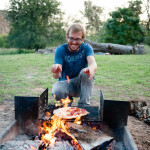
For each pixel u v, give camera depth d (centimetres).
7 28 4797
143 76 700
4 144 163
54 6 3094
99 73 748
